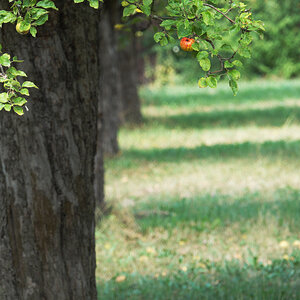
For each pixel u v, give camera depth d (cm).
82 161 594
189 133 2805
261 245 1148
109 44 2247
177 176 1861
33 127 561
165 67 6138
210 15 416
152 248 1173
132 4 442
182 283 988
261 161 1972
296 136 2558
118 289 980
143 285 991
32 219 573
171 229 1277
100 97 1484
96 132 617
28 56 549
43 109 564
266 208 1394
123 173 1944
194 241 1206
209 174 1856
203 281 995
